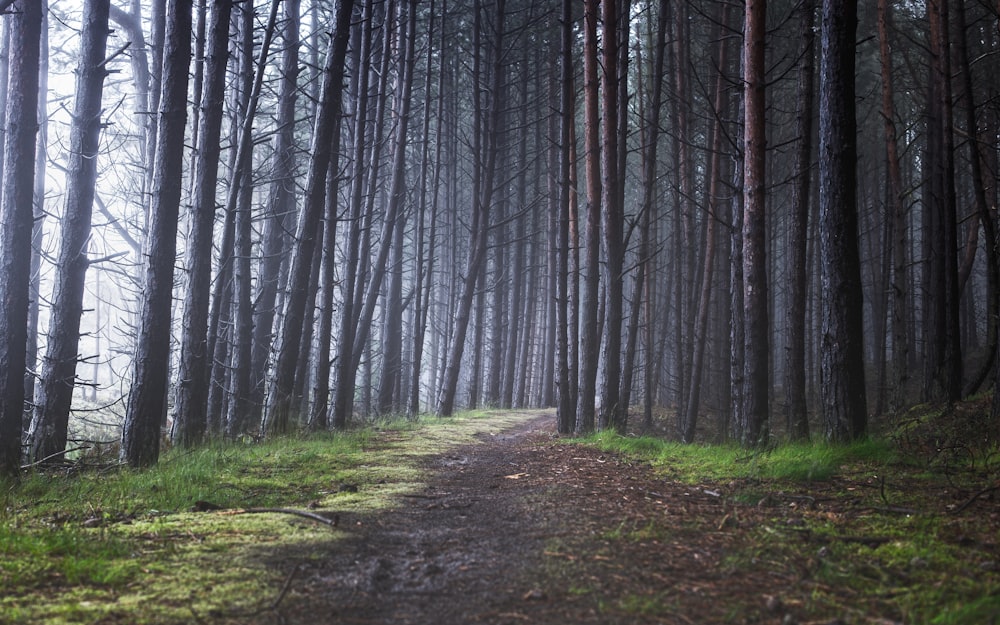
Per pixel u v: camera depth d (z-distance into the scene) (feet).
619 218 47.65
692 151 80.48
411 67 67.41
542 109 101.76
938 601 11.21
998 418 30.17
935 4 50.42
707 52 73.82
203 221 39.32
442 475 29.04
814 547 14.66
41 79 61.72
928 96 69.56
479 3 78.43
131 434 30.17
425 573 13.85
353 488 24.90
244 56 54.60
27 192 29.17
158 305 30.83
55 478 27.84
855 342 30.09
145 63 78.23
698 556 14.23
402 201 87.51
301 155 91.86
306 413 55.67
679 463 29.27
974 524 16.01
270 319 64.13
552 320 96.12
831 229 30.45
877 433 44.24
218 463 30.45
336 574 13.83
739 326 38.11
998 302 45.75
